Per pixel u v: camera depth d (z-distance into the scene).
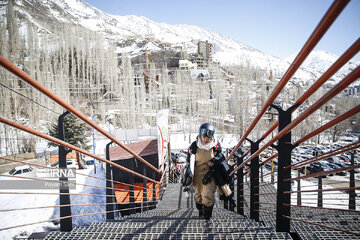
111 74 78.69
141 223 2.95
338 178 22.30
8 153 29.34
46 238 2.22
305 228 2.32
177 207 6.59
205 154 3.13
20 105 44.50
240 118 52.41
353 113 1.15
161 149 9.58
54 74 69.38
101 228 2.57
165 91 77.94
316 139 41.22
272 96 1.93
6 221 11.49
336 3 0.90
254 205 3.43
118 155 11.30
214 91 77.25
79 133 27.20
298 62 1.35
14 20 61.41
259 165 3.38
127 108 60.53
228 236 2.07
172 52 171.50
